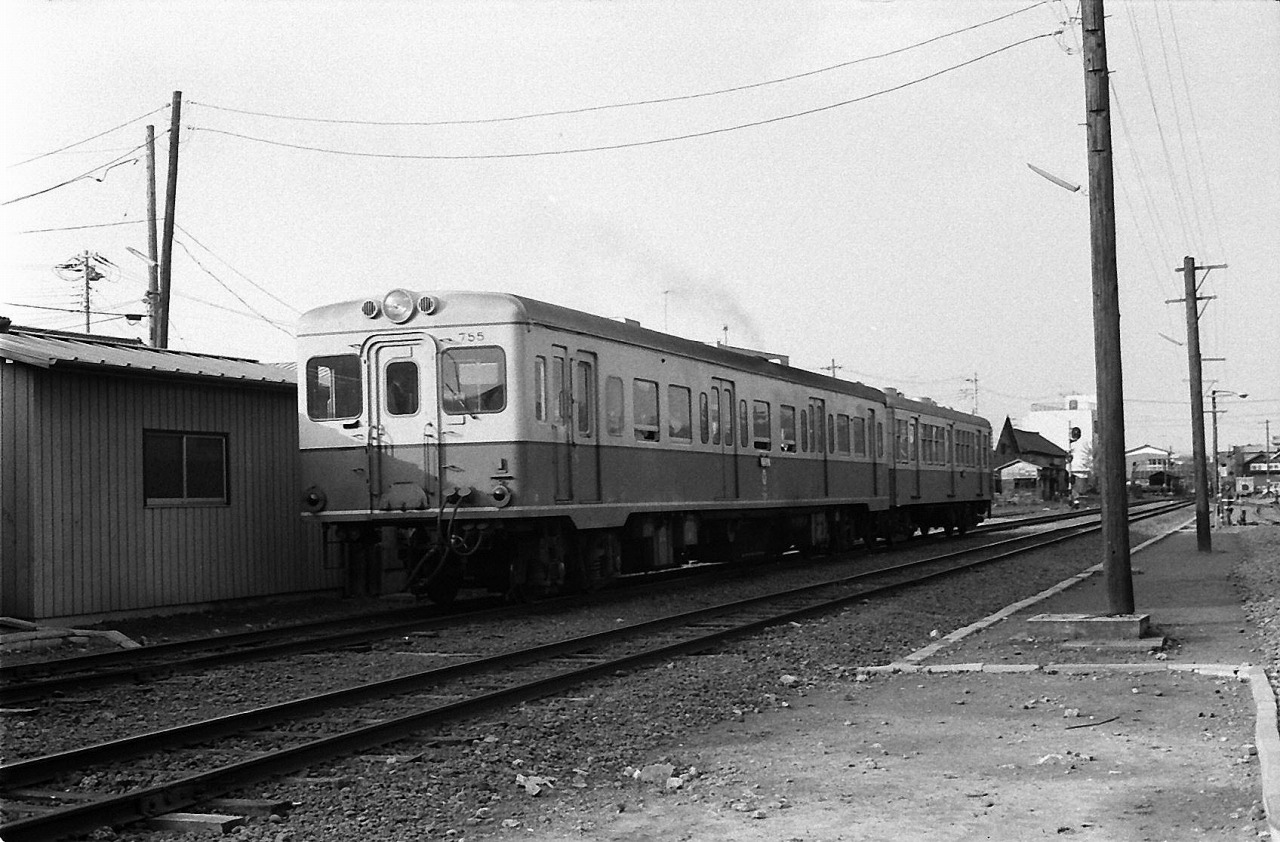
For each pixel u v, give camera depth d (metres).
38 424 14.21
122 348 17.00
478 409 14.66
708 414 19.75
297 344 15.52
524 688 9.29
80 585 14.61
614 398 16.73
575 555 16.66
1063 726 8.27
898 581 19.61
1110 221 13.20
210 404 16.47
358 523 15.30
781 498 22.64
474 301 14.75
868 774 7.07
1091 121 13.27
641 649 12.12
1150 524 44.22
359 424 15.11
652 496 17.67
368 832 5.96
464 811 6.34
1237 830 5.74
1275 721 7.86
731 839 5.83
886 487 28.73
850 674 10.86
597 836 5.92
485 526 14.87
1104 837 5.73
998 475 87.44
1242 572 21.09
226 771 6.63
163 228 23.42
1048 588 18.73
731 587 19.19
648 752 7.77
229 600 16.61
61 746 8.05
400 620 15.27
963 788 6.69
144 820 6.01
